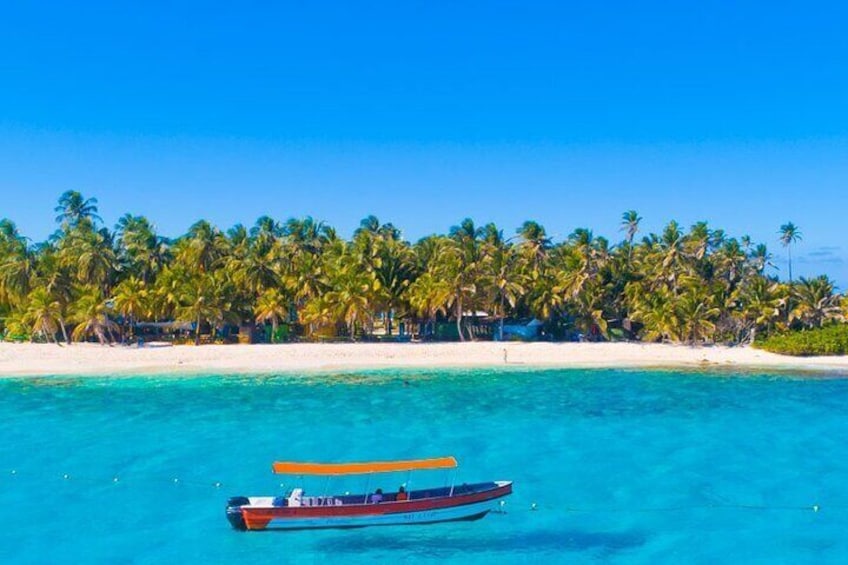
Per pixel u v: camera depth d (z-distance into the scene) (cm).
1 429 4962
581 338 10819
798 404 5972
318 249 11375
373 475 3884
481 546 2998
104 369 7788
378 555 2906
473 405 5878
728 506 3431
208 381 7125
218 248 10731
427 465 3225
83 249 9994
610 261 11712
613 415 5462
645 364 8550
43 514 3341
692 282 10962
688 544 3003
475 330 11250
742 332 10606
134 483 3788
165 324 10538
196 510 3403
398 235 13250
